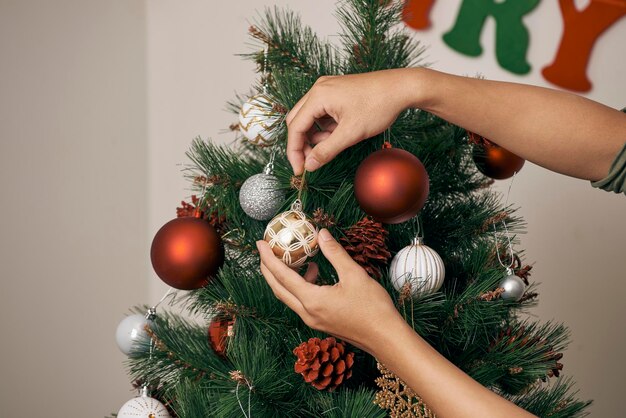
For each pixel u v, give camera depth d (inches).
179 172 74.8
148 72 73.9
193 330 44.2
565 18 73.6
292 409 38.6
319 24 73.7
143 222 73.9
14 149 61.4
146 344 42.1
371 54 41.1
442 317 40.3
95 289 69.0
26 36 62.5
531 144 36.4
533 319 77.8
